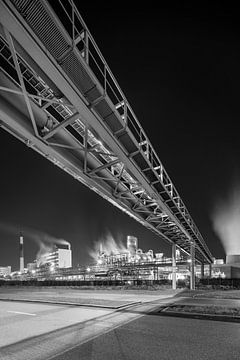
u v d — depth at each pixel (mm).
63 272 117625
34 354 9297
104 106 14984
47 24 10406
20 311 19875
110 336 11547
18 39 10211
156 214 34844
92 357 8836
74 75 12688
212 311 17453
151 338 11133
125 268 92062
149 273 94438
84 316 17016
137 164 22719
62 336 11688
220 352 9281
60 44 11211
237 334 11758
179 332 12164
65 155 18312
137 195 30953
